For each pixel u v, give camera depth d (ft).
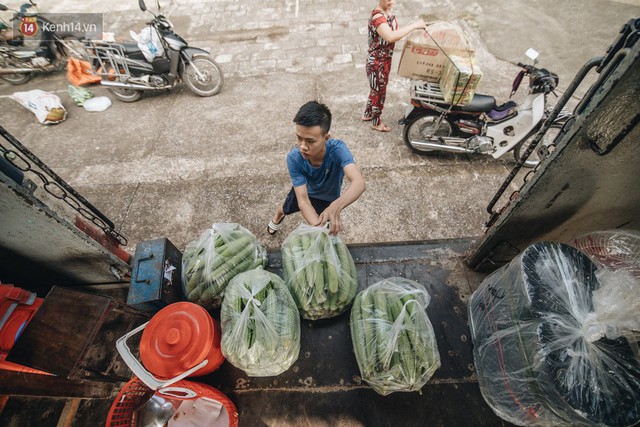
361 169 12.27
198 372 6.23
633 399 4.43
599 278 5.26
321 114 5.37
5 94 17.44
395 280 7.09
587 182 5.50
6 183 5.25
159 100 16.66
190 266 7.55
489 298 6.65
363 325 6.43
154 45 14.87
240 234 7.96
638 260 5.65
